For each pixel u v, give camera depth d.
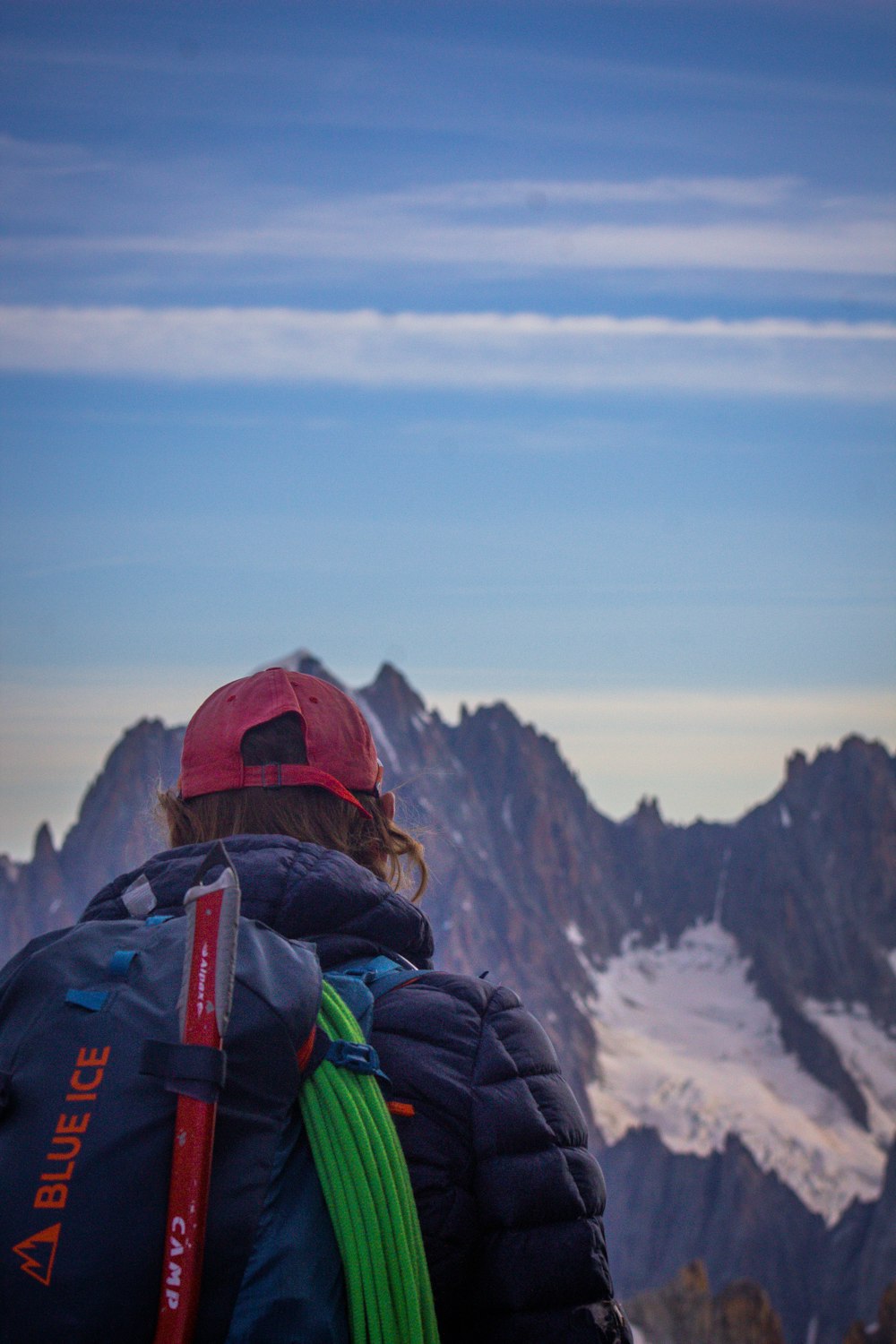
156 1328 2.65
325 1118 3.00
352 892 3.51
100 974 3.05
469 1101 3.22
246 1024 2.90
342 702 4.10
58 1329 2.61
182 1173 2.72
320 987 3.09
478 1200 3.17
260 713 3.92
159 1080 2.81
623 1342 3.19
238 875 3.47
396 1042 3.29
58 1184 2.71
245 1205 2.79
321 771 3.89
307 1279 2.82
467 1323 3.21
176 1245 2.67
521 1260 3.12
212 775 3.90
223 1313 2.72
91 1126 2.77
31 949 3.26
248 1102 2.87
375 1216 2.92
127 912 3.47
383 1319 2.84
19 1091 2.84
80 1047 2.88
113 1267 2.64
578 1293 3.14
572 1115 3.35
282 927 3.44
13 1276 2.64
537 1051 3.41
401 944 3.63
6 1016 3.05
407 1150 3.15
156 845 4.11
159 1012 2.92
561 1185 3.20
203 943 2.92
